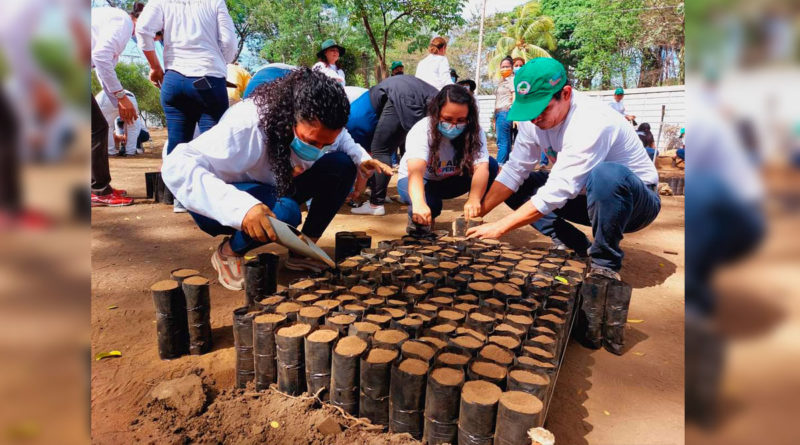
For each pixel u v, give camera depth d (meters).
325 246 4.20
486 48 31.00
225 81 4.61
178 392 1.97
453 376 1.81
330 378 1.99
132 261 3.73
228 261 3.00
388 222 5.20
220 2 4.43
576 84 31.67
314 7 23.28
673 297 3.28
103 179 5.67
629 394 2.16
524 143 3.53
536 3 23.53
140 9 5.37
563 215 3.83
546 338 2.16
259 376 2.07
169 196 5.88
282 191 2.66
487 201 3.75
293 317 2.22
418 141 3.71
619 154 3.23
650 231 5.20
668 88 15.27
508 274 2.98
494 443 1.69
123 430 1.80
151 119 28.98
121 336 2.52
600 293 2.55
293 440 1.79
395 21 17.03
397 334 2.12
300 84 2.41
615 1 25.92
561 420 1.97
